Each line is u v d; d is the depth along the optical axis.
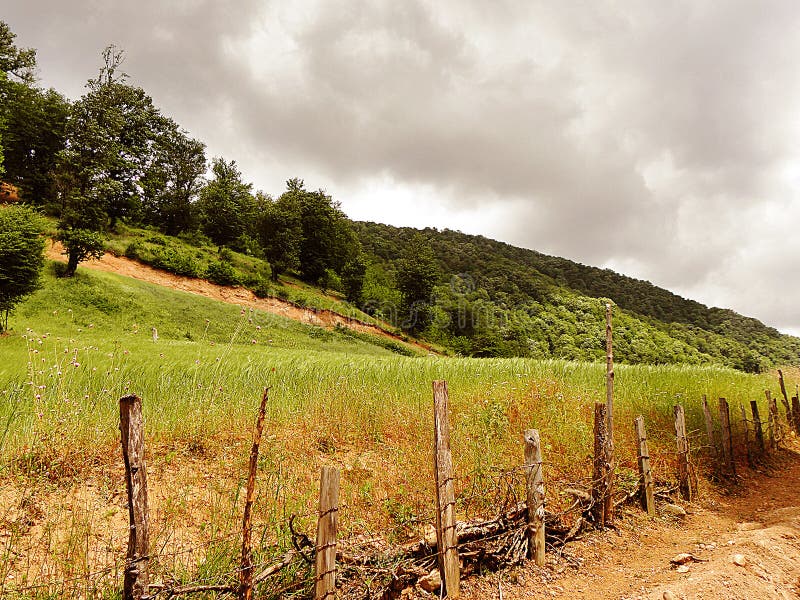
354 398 10.16
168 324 35.34
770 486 8.79
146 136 72.50
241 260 69.69
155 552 4.09
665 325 107.75
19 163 60.69
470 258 157.75
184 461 6.50
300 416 8.83
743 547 5.25
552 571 4.83
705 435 9.96
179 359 12.95
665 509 6.88
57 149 61.97
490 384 12.40
